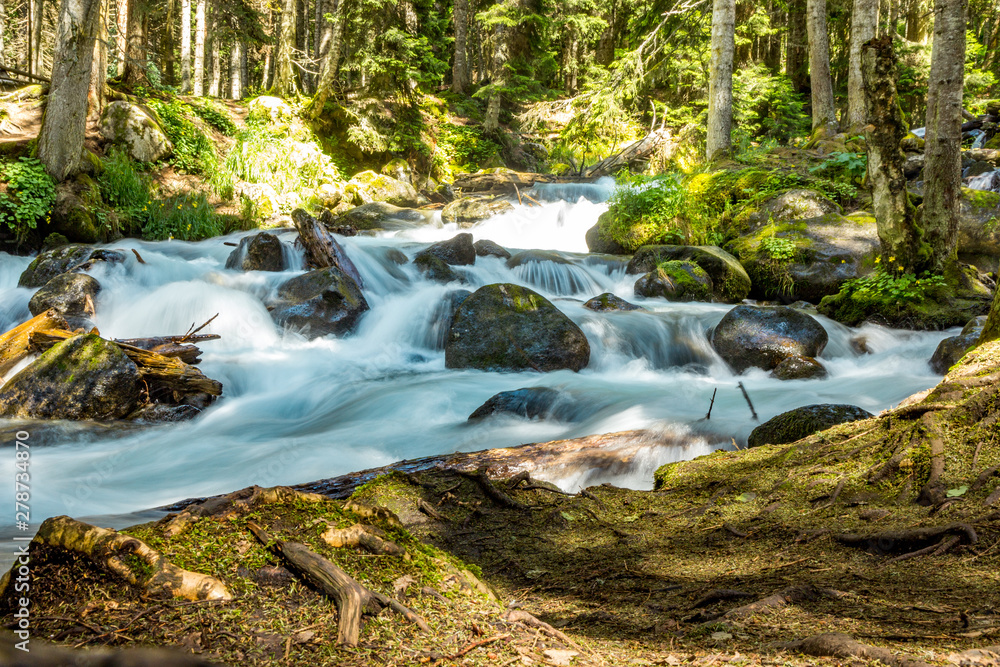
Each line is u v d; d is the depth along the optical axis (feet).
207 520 7.84
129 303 33.53
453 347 30.04
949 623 7.23
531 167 99.45
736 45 106.11
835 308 38.04
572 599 8.88
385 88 83.20
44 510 15.23
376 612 6.70
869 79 35.01
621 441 16.63
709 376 30.01
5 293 35.19
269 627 6.24
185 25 95.20
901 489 11.15
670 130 93.81
